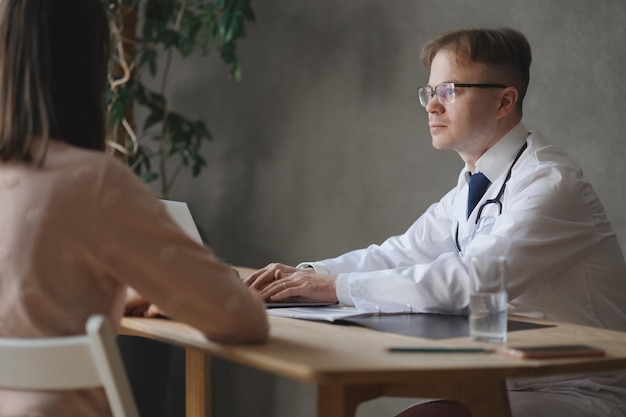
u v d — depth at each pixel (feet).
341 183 11.76
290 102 12.34
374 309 6.04
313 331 4.96
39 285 4.12
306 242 12.10
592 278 6.79
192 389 7.47
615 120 9.40
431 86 7.43
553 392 6.26
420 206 10.97
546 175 6.84
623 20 9.36
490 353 4.37
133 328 5.14
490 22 10.43
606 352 4.56
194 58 13.25
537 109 10.03
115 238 4.13
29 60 4.34
